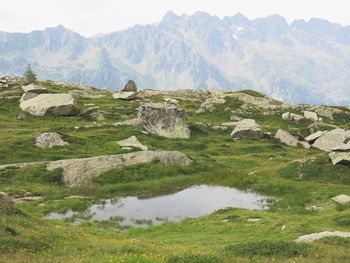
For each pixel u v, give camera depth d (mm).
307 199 47406
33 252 22891
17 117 92562
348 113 117875
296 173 57625
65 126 85625
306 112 112062
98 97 124500
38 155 64562
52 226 30828
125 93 125625
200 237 33625
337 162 56875
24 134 75812
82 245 25688
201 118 109250
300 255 22734
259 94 134875
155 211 45750
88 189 53906
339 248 23938
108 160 61062
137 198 51344
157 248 27094
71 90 136125
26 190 50594
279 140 87188
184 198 51344
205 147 78750
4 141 69625
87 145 72000
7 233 24516
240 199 50625
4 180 53500
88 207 46656
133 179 58000
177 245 30188
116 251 24625
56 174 56344
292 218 38094
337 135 83938
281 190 52688
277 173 59500
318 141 85062
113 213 44656
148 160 62812
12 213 30375
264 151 78312
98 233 34562
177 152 66188
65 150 67562
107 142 73500
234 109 115188
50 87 137125
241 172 61688
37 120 90562
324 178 55219
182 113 87875
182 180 58969
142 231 37469
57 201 47250
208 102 121688
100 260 20938
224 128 95438
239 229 35531
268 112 112625
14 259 20406
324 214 40219
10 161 62219
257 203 48656
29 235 25219
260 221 37969
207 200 50250
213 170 64312
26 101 100438
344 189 49125
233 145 81812
